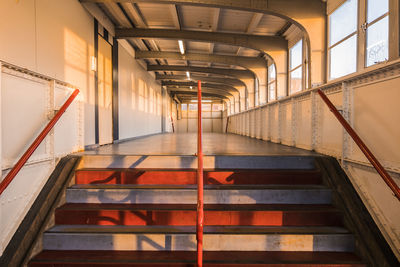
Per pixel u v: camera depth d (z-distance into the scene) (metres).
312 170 2.92
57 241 2.09
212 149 4.12
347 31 4.01
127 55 7.51
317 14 4.65
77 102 3.31
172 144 5.51
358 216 2.18
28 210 2.16
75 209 2.29
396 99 2.08
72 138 3.19
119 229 2.17
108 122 5.79
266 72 9.48
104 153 3.34
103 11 5.42
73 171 2.74
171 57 8.90
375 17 3.24
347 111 2.78
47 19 3.24
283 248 2.10
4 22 2.46
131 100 7.96
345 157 2.74
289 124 5.07
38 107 2.44
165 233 2.09
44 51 3.17
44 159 2.45
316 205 2.51
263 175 2.79
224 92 19.75
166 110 17.50
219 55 9.26
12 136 2.08
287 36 6.84
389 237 2.00
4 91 1.99
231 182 2.79
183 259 1.95
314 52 4.70
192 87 18.27
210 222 2.30
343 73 4.14
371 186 2.34
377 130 2.32
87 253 2.03
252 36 6.93
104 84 5.55
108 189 2.51
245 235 2.09
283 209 2.35
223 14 5.78
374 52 3.27
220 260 1.94
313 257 2.01
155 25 6.48
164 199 2.52
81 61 4.33
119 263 1.90
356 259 1.99
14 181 2.05
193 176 2.78
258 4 4.59
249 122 9.75
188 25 6.39
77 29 4.16
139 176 2.76
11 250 1.85
